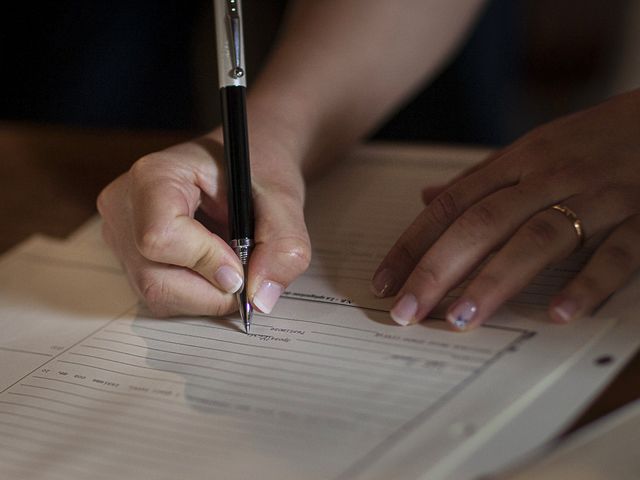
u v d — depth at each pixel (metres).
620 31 2.00
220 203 0.55
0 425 0.44
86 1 1.06
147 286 0.51
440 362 0.44
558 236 0.48
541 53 2.11
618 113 0.55
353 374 0.44
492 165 0.55
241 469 0.37
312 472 0.36
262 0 1.22
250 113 0.66
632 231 0.49
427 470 0.36
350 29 0.77
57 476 0.39
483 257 0.50
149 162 0.54
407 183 0.70
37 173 0.81
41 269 0.63
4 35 1.06
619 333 0.44
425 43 0.82
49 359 0.50
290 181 0.57
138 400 0.44
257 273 0.49
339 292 0.53
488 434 0.38
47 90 1.06
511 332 0.46
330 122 0.71
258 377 0.45
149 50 1.10
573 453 0.37
